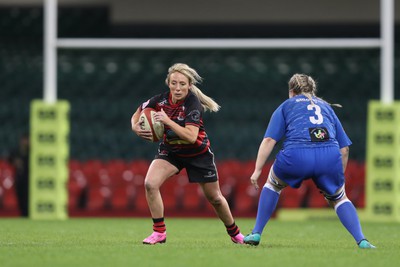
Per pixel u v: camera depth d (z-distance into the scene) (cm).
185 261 2598
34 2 9975
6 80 10275
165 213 7394
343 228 4972
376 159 6188
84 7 10300
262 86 10144
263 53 10475
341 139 3164
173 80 3181
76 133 9444
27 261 2598
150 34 9825
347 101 9912
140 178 7731
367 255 2833
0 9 10688
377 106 6166
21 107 9938
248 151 9219
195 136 3150
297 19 8819
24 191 6606
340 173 3092
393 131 6144
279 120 3127
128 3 8875
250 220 6119
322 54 10419
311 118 3102
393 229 4903
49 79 6319
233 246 3188
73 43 6391
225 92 10069
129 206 7662
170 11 8850
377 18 8656
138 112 3331
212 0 8888
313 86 3206
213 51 10512
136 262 2572
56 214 6278
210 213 7400
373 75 10212
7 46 10538
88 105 9875
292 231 4638
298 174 3077
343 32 9750
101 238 3841
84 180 7712
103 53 10575
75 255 2773
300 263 2575
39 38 10562
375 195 6194
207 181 3256
